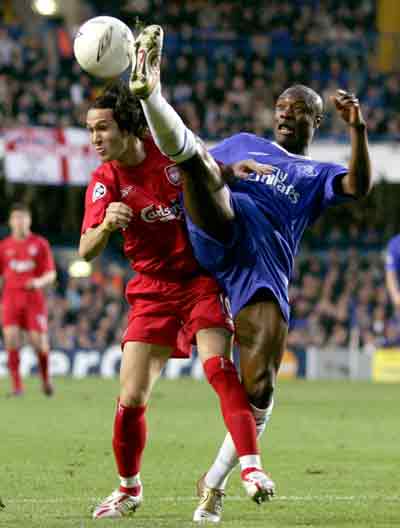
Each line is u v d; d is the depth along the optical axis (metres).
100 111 21.45
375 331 99.50
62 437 39.91
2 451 35.25
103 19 21.61
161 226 22.14
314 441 39.88
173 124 19.47
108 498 22.62
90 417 49.03
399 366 95.88
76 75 107.12
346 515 22.58
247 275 21.97
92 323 98.44
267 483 19.88
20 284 63.84
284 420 49.47
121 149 21.67
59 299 98.81
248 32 117.62
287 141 23.89
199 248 21.95
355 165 21.34
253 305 21.83
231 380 21.08
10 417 48.84
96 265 108.56
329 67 115.50
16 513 22.30
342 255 110.94
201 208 20.95
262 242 22.16
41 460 32.78
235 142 24.09
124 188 22.12
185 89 109.56
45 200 108.75
